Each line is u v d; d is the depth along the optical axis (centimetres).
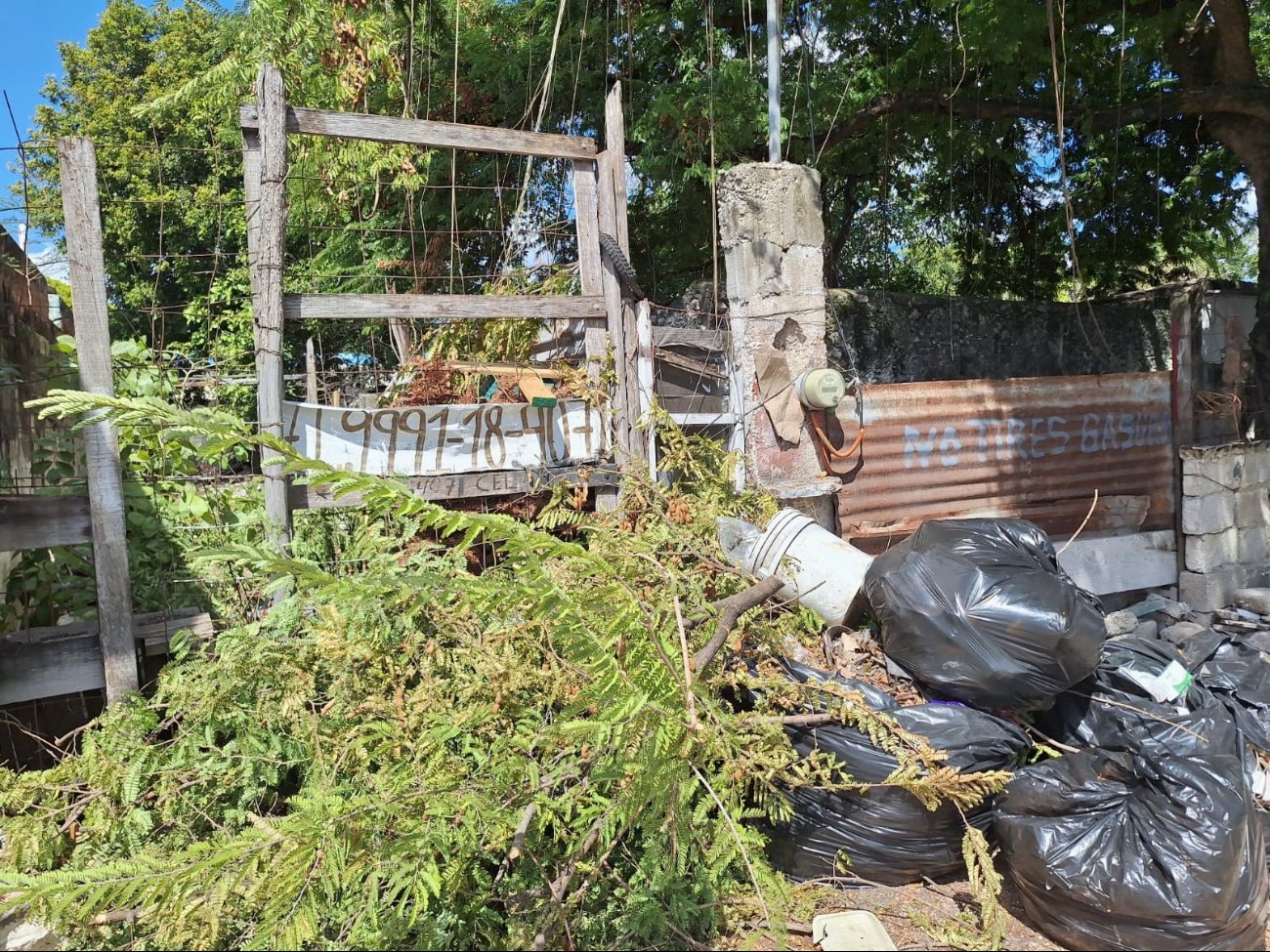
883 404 480
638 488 393
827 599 338
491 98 898
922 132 840
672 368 450
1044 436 533
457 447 383
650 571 321
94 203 299
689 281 995
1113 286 938
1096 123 746
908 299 550
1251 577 584
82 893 190
